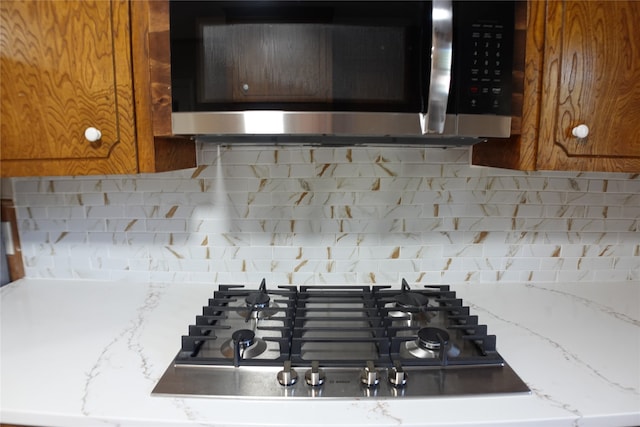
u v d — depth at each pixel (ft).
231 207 4.30
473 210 4.30
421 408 2.46
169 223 4.35
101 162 3.14
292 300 3.70
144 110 3.09
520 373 2.79
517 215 4.33
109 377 2.72
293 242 4.34
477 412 2.42
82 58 3.02
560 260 4.43
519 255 4.41
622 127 3.14
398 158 4.19
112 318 3.61
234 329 3.38
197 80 2.94
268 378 2.72
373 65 2.90
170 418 2.35
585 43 3.04
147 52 3.03
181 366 2.82
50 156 3.15
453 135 3.06
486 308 3.83
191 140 3.90
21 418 2.40
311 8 2.85
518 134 3.16
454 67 2.92
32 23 3.00
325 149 4.18
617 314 3.72
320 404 2.49
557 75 3.07
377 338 2.96
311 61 2.90
